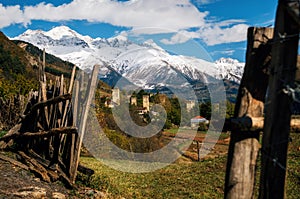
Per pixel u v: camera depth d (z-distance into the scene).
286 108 2.91
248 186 3.31
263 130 3.05
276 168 2.97
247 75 3.33
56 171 7.99
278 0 2.93
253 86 3.31
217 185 10.61
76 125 7.68
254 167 3.33
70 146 7.93
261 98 3.31
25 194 6.39
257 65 3.31
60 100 8.22
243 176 3.30
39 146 9.28
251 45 3.33
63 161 8.16
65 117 8.32
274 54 2.95
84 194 7.23
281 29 2.88
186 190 9.98
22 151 9.30
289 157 13.41
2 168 7.79
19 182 7.04
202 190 10.08
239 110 3.34
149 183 10.69
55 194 6.77
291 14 2.73
